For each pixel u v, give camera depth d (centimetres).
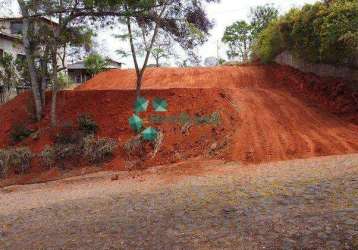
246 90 1678
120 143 1396
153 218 668
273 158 1117
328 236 501
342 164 889
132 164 1285
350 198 621
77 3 1452
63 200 945
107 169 1288
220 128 1376
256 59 2372
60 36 1572
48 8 1463
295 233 523
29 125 1628
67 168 1342
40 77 1686
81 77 3778
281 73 1909
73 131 1494
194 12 1494
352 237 487
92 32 1653
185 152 1297
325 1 1568
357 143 1108
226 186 833
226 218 616
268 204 653
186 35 1495
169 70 2400
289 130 1288
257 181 838
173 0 1456
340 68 1532
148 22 1466
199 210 676
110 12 1454
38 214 820
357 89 1423
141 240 575
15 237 673
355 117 1327
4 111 1786
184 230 591
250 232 548
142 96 1628
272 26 2078
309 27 1585
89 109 1628
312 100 1538
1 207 959
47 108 1691
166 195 834
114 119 1538
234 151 1207
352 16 1382
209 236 556
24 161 1386
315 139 1181
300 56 1761
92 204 848
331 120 1339
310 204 623
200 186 883
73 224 703
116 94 1683
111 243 579
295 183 763
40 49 1653
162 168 1196
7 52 2500
